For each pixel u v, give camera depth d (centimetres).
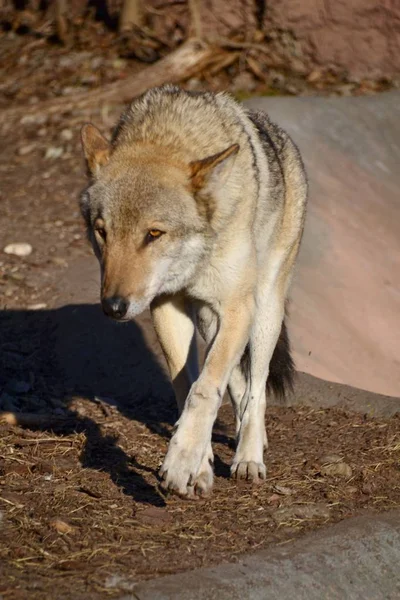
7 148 2586
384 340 1912
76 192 2275
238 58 2917
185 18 3066
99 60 3039
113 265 934
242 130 1080
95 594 756
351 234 2144
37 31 3322
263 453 1188
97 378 1488
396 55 2938
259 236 1117
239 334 1012
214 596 778
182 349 1075
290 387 1333
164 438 1243
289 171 1232
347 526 938
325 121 2444
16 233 2023
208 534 908
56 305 1681
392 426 1283
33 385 1447
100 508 949
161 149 1017
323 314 1872
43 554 829
